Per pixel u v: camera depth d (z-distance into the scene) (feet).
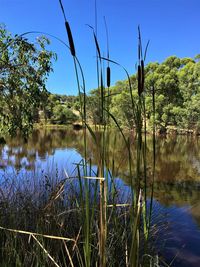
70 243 9.93
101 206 5.61
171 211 21.16
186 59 135.23
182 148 70.23
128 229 8.45
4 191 16.03
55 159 43.21
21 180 19.44
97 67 5.45
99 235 5.84
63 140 85.56
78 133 121.08
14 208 12.73
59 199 11.43
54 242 9.67
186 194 27.76
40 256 9.09
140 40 5.34
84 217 5.62
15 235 9.75
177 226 17.71
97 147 5.68
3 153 50.39
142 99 5.62
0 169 31.50
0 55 17.20
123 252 8.12
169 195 27.12
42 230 9.84
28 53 18.15
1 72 17.17
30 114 19.12
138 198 5.65
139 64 5.41
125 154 6.66
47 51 18.69
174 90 119.34
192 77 114.11
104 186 5.63
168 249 14.57
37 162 39.68
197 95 107.76
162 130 117.29
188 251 14.70
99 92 5.73
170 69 130.72
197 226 18.01
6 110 18.95
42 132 121.70
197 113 107.45
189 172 39.93
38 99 18.78
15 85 17.69
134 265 5.52
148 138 65.31
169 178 35.65
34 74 18.34
